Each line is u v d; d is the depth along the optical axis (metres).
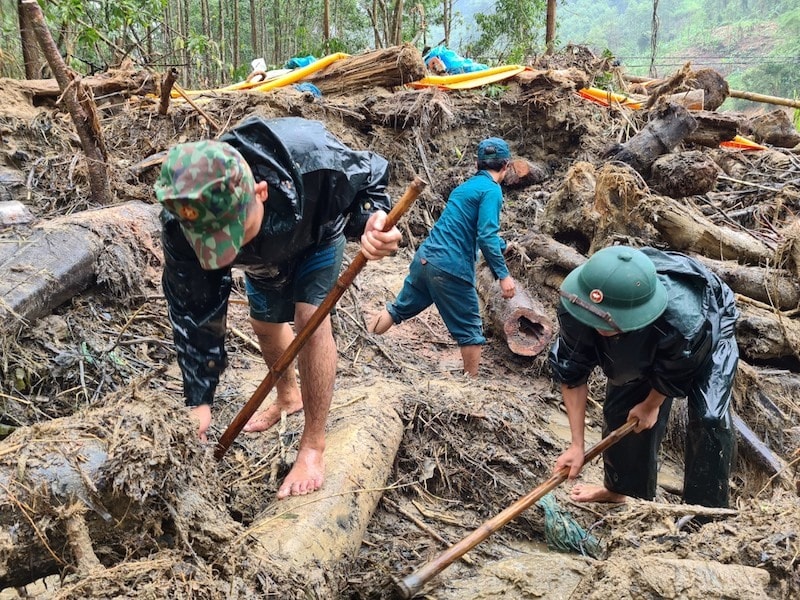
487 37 21.22
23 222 4.46
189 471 2.35
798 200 7.42
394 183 7.91
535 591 2.76
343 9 28.81
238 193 2.17
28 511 2.04
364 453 3.20
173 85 6.84
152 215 5.15
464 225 4.84
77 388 3.64
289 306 3.28
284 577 2.38
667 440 4.48
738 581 2.18
